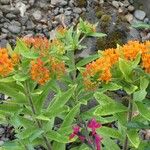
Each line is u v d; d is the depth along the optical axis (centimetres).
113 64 81
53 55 81
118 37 144
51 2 159
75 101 108
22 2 159
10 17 155
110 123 128
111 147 99
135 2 158
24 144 93
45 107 127
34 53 80
